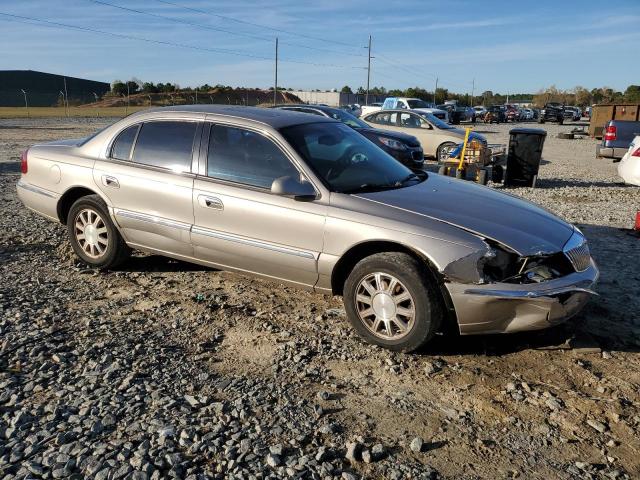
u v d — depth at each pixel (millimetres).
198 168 5039
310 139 4891
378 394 3617
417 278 3957
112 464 2842
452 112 46656
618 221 8680
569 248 4215
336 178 4629
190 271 5852
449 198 4609
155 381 3662
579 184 13023
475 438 3195
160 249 5328
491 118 50719
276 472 2826
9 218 7828
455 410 3465
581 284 4090
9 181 11133
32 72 101312
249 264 4836
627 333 4555
